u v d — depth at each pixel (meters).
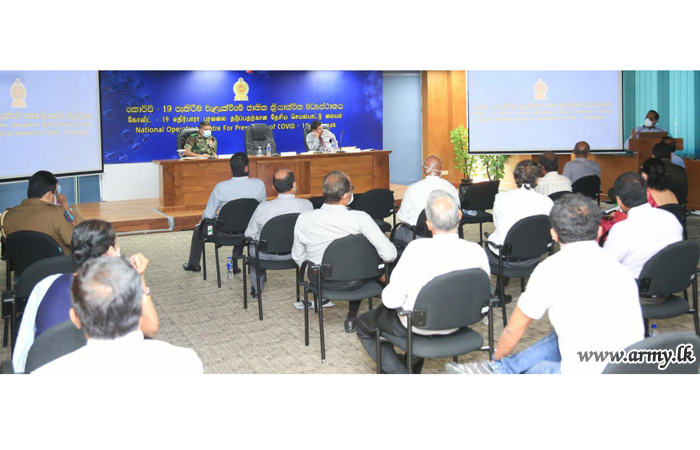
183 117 10.40
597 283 2.07
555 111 8.24
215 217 5.30
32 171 6.79
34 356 1.99
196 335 3.97
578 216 2.11
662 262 2.93
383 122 12.17
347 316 4.00
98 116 7.75
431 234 4.57
